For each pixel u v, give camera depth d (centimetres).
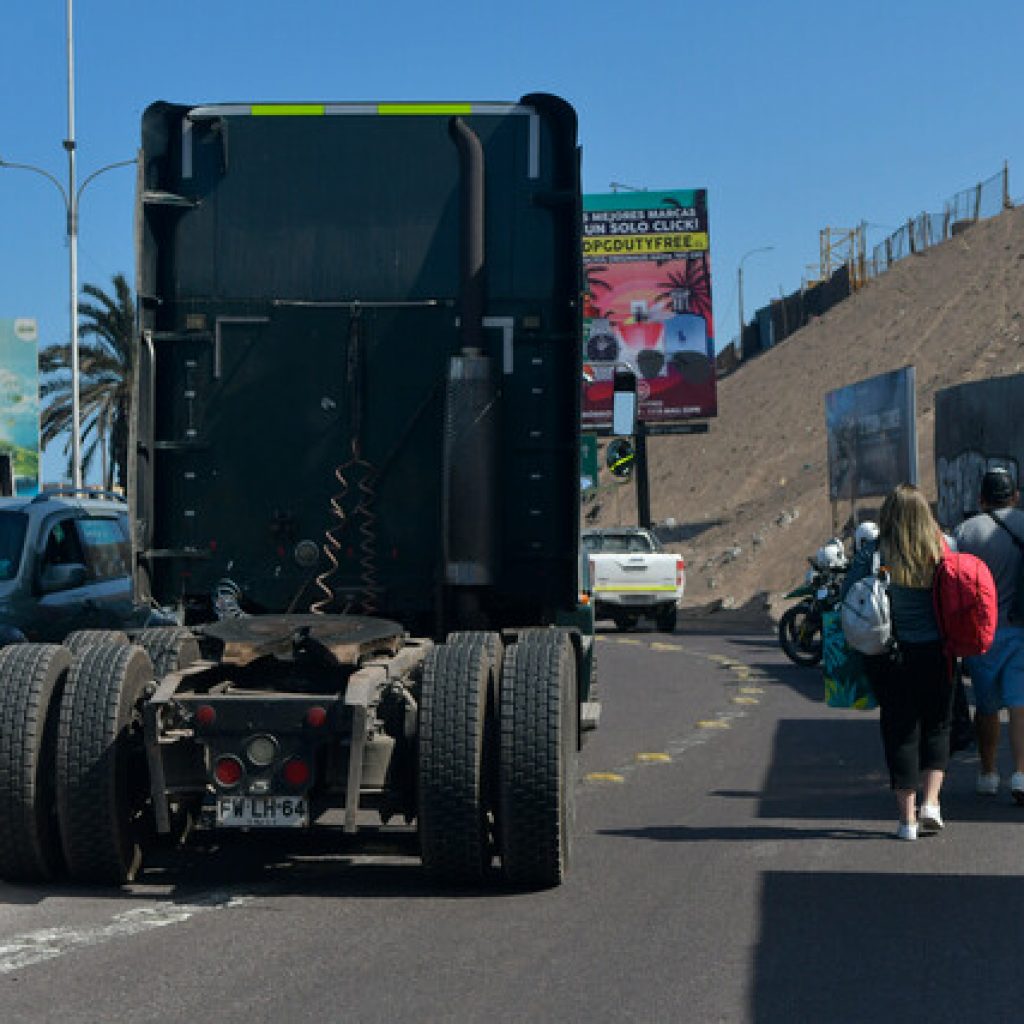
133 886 751
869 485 3284
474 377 844
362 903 714
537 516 866
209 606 886
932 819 863
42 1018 534
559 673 730
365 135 888
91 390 4684
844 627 858
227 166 887
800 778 1090
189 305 884
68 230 4069
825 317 8275
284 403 880
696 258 4697
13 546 1223
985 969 595
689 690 1730
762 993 564
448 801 708
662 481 7606
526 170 877
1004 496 977
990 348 6138
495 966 600
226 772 695
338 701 694
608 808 971
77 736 718
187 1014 538
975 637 846
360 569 876
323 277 883
